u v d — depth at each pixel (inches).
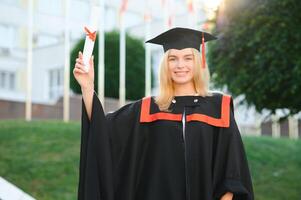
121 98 569.3
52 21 1079.0
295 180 406.3
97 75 708.0
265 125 836.0
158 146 146.2
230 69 359.3
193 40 153.5
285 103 354.3
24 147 387.2
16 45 1088.2
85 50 138.2
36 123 474.3
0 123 467.8
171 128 146.4
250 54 348.5
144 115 149.3
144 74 746.8
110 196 139.6
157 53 898.7
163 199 143.3
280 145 514.9
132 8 1156.5
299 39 325.1
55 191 313.9
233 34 350.0
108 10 1122.0
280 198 370.3
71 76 737.6
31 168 344.2
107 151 140.8
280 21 328.8
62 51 1021.2
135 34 929.5
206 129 146.4
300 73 317.1
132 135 148.5
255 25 340.5
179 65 148.5
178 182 143.3
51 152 381.7
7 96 1008.2
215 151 147.2
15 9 1088.8
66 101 558.3
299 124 828.6
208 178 141.9
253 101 360.2
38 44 1071.0
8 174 332.5
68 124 486.0
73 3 1066.7
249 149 466.0
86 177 139.0
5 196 225.3
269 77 331.3
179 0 1049.5
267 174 413.1
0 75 1071.6
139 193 147.1
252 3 345.1
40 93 1051.3
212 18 379.2
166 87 150.4
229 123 148.0
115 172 146.9
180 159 144.5
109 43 730.2
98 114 141.3
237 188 141.7
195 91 152.4
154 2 1058.1
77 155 378.3
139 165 148.2
